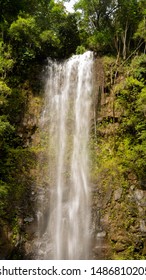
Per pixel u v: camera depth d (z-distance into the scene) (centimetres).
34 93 1675
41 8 1912
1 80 1562
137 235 1269
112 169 1411
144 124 1413
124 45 1694
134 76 1573
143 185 1345
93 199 1375
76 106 1634
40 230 1346
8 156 1477
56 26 1966
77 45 2025
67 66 1755
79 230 1338
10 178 1426
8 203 1343
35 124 1588
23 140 1546
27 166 1476
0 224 1284
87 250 1296
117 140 1495
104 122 1550
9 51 1619
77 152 1518
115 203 1337
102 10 1861
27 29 1628
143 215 1292
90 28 2006
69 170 1480
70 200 1416
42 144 1550
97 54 1789
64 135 1580
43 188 1425
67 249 1317
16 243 1283
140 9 1770
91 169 1453
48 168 1480
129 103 1515
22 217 1345
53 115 1627
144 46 1720
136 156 1384
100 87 1627
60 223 1368
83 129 1567
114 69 1639
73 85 1692
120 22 1794
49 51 1845
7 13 1795
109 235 1295
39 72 1742
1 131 1327
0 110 1540
